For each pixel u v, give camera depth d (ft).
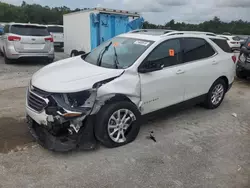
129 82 13.02
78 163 11.62
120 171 11.19
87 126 12.25
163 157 12.41
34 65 36.37
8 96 20.71
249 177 11.19
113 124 12.81
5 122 15.52
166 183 10.55
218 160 12.42
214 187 10.44
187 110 18.94
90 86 11.84
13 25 33.94
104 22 38.88
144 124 16.16
